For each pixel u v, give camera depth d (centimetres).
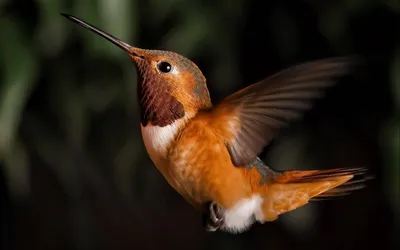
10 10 93
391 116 94
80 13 92
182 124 87
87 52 93
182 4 94
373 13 94
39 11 93
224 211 87
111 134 96
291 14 95
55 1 92
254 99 87
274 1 95
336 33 94
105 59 93
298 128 96
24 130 96
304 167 96
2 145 93
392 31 94
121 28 92
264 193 88
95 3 92
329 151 96
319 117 96
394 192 93
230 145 87
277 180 88
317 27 94
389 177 94
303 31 95
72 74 94
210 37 94
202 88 87
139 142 96
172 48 94
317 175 88
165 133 87
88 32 92
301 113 86
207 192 87
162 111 87
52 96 95
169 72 87
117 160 96
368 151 96
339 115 96
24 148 96
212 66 95
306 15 95
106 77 94
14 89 93
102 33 87
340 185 88
